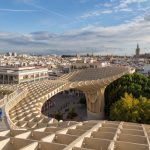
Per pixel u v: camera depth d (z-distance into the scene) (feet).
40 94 249.14
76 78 456.45
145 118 249.75
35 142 94.22
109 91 405.59
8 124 140.67
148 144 101.76
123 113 257.14
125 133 124.47
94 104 399.24
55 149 92.32
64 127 129.39
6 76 601.21
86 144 103.04
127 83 374.84
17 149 95.91
